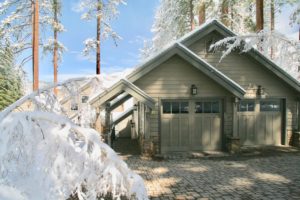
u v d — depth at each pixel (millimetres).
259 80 12828
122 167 1943
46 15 22562
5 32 21125
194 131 11992
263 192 6418
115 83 10133
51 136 1773
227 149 11672
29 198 1569
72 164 1790
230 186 6895
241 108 12930
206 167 8977
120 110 22984
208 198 6070
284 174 7977
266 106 13102
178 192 6480
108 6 22250
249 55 12586
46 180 1665
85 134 1948
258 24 14156
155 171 8500
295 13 11211
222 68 12805
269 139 13062
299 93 12758
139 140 14180
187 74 11758
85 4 22109
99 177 1866
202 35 12359
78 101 4598
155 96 11664
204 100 12031
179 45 11047
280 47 8969
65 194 1743
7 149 1575
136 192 1896
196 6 21781
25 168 1629
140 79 11578
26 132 1673
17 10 21625
